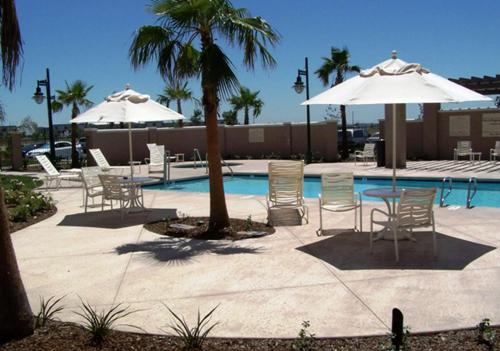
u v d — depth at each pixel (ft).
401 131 59.52
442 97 20.03
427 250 22.29
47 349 13.34
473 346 12.97
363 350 13.00
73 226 30.81
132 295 17.81
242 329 14.53
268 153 84.84
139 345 13.67
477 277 18.40
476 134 69.72
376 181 52.95
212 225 27.45
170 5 25.34
